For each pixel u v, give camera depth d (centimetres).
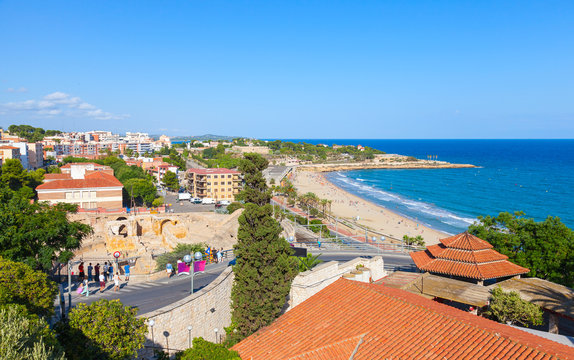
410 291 3347
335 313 2639
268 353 2328
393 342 2230
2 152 13925
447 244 3912
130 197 11469
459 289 3384
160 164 18800
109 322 2117
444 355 2066
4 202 3634
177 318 2791
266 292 3105
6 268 2306
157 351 2511
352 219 13750
